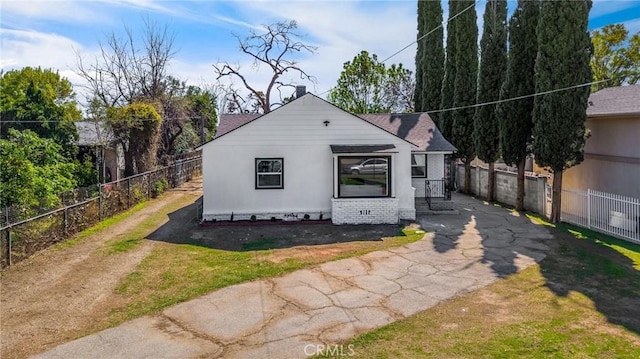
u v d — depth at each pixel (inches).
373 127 595.8
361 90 1250.6
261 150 590.6
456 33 879.7
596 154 655.8
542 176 648.4
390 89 1285.7
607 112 585.3
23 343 236.2
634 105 573.0
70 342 237.0
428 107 999.0
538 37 557.9
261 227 557.9
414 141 708.7
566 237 486.9
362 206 575.5
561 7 529.0
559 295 303.9
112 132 924.0
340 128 595.5
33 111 790.5
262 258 407.5
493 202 761.0
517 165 668.1
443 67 989.8
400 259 402.9
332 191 597.6
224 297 304.5
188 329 253.0
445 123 927.0
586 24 531.2
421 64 1055.0
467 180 882.1
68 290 319.3
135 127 895.7
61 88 1158.3
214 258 407.5
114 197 631.2
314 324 258.1
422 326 253.1
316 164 597.0
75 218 506.0
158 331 250.5
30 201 461.1
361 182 583.8
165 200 776.9
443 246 452.1
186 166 1100.5
